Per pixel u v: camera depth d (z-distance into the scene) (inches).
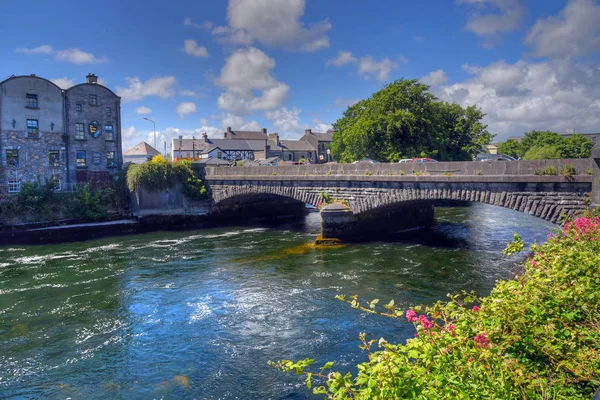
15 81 1423.5
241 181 1370.6
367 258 845.8
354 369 395.9
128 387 386.3
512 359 167.3
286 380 387.2
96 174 1542.8
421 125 1775.3
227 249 1002.1
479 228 1222.3
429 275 707.4
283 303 592.1
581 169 662.5
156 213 1422.2
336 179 1058.1
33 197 1273.4
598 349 180.2
